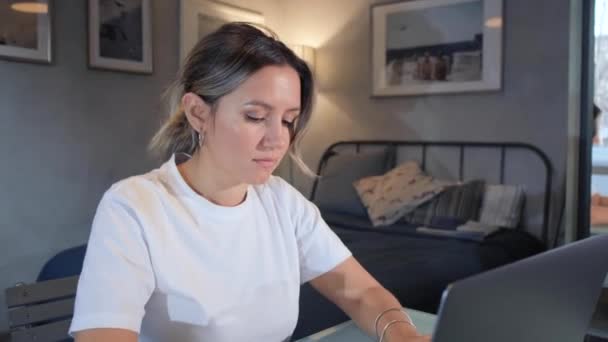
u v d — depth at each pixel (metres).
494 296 0.57
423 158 3.51
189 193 0.92
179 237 0.90
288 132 0.90
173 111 0.95
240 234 0.96
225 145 0.86
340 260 1.12
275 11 4.12
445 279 2.12
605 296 2.32
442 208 3.02
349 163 3.53
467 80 3.29
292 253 1.05
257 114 0.84
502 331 0.61
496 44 3.16
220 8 3.67
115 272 0.79
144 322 0.89
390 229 2.88
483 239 2.64
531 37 3.05
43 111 2.74
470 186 3.10
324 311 1.58
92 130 2.96
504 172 3.20
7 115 2.59
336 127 3.93
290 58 0.90
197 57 0.88
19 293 1.19
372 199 3.15
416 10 3.48
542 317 0.67
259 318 0.97
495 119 3.21
